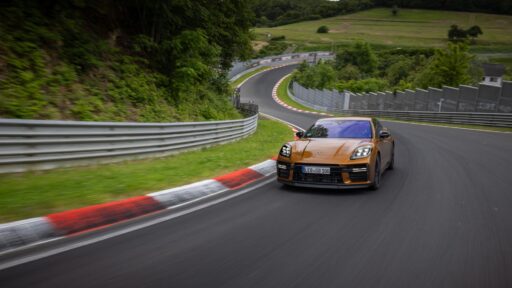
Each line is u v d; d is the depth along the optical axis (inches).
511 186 270.1
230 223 180.7
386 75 3189.0
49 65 432.5
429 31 5487.2
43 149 266.5
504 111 810.2
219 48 685.3
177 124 402.6
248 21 823.1
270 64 3570.4
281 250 146.9
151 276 122.0
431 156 418.9
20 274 121.3
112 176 265.3
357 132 284.2
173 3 603.8
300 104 2073.1
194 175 286.2
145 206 202.2
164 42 616.4
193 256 139.3
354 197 236.8
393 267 133.0
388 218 191.8
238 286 116.7
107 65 524.4
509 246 154.6
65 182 238.8
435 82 1911.9
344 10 6879.9
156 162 341.4
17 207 182.7
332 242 156.6
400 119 1173.7
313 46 4480.8
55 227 162.6
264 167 341.7
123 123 329.4
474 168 343.6
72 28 493.7
